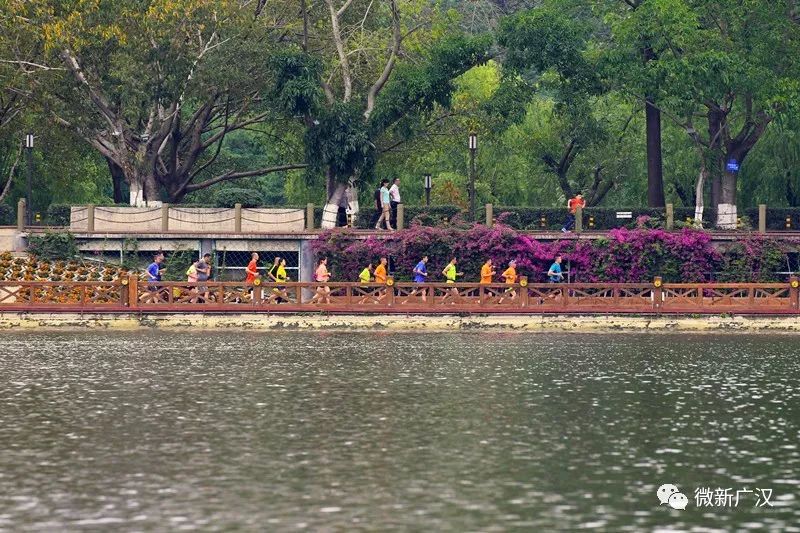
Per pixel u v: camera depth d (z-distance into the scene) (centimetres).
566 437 3428
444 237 6550
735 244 6662
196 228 6588
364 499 2783
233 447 3278
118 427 3522
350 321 5869
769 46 7125
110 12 7081
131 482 2917
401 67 7425
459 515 2666
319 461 3131
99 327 5781
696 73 6888
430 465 3095
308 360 4850
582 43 7444
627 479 2970
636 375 4516
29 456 3167
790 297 5909
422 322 5878
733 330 5878
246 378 4400
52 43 6944
